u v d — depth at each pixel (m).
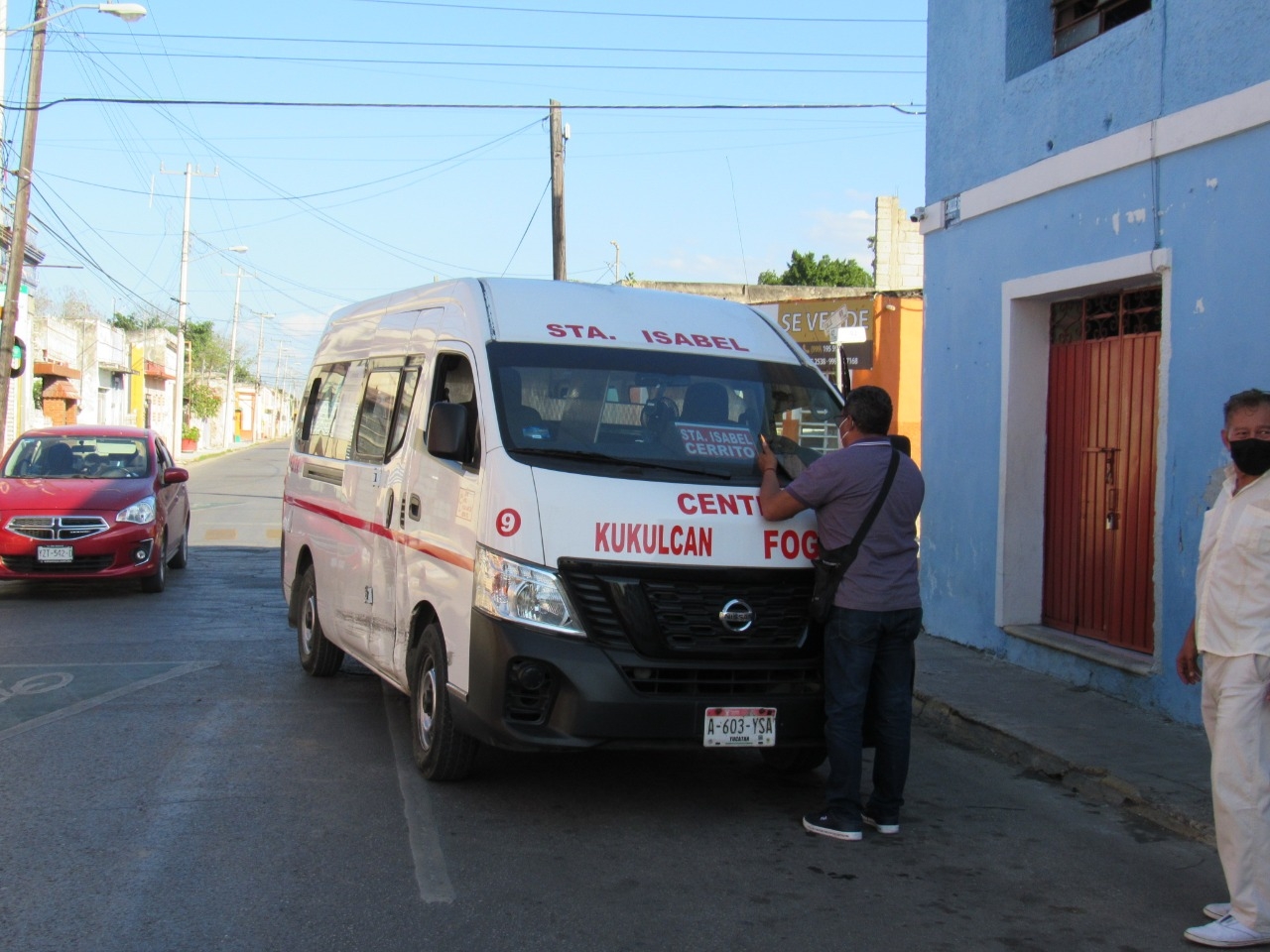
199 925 4.23
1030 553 9.18
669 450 5.80
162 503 12.91
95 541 11.88
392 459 6.94
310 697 7.90
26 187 22.58
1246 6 6.94
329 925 4.26
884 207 25.62
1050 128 8.71
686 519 5.35
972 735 7.39
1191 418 7.27
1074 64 8.46
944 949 4.26
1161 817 5.81
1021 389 9.11
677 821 5.61
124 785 5.87
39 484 12.33
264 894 4.53
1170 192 7.49
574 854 5.09
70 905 4.39
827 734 5.41
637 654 5.22
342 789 5.88
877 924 4.46
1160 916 4.65
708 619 5.32
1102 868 5.19
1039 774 6.68
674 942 4.22
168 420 59.81
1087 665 8.23
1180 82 7.45
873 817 5.59
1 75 21.91
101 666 8.77
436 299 6.99
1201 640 4.46
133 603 11.98
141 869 4.77
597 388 5.96
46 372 36.22
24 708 7.46
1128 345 8.25
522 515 5.31
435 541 6.03
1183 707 7.30
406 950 4.07
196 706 7.57
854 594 5.29
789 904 4.62
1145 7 8.42
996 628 9.24
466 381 6.10
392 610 6.66
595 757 6.66
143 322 68.56
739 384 6.29
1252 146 6.86
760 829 5.54
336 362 8.83
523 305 6.39
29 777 5.98
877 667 5.53
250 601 12.29
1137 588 8.11
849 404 5.52
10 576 11.66
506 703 5.26
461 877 4.77
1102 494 8.49
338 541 7.83
